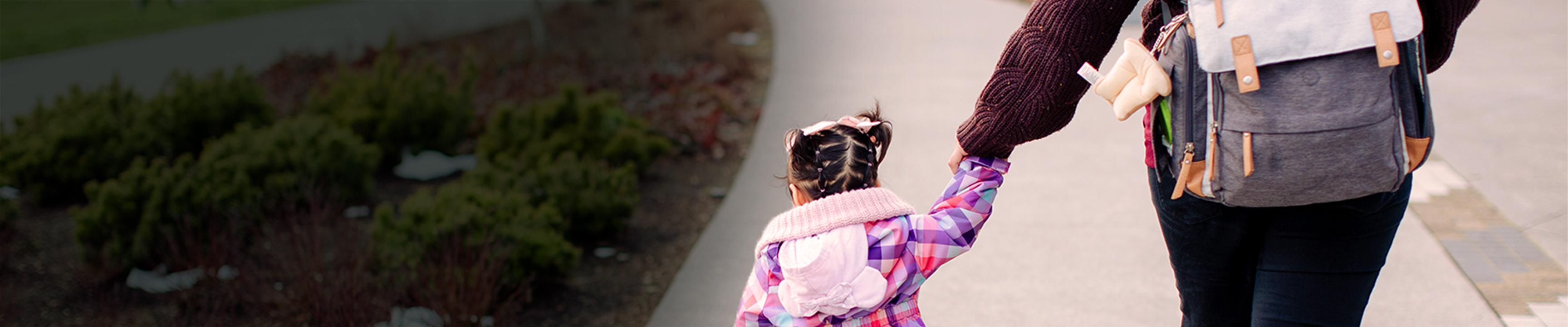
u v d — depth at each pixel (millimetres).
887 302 1999
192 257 4227
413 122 6277
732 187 5266
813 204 2008
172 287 4273
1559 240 3562
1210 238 1984
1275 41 1624
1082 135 5680
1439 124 5172
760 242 2086
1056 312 3432
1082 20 1829
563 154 5258
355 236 4336
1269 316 1938
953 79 7605
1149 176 2117
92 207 4590
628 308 4051
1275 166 1668
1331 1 1641
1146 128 2066
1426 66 1913
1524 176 4254
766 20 11625
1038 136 1922
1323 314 1899
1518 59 6543
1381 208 1810
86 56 11727
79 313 4195
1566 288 3195
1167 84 1752
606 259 4617
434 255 3926
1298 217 1852
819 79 7824
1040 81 1848
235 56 11336
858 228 1963
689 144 6555
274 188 4887
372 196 5812
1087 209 4441
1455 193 4129
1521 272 3346
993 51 8648
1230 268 2041
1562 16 8023
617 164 5781
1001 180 2002
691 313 3746
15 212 5195
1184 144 1786
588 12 12883
